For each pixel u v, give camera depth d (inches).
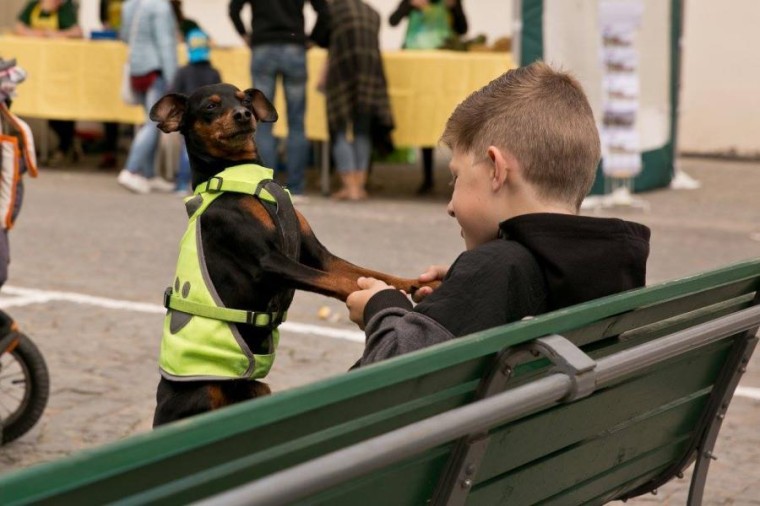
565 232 119.0
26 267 434.3
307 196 631.2
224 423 71.9
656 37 683.4
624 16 609.9
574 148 124.3
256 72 589.6
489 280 113.8
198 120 171.0
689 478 246.1
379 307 120.4
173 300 156.4
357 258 459.8
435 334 111.7
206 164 171.9
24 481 61.5
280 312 161.8
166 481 73.9
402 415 94.3
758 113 864.3
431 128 604.1
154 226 530.0
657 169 699.4
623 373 110.5
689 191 703.7
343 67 592.1
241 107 170.2
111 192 634.2
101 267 438.9
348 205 603.8
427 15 652.1
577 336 113.6
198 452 75.0
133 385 299.7
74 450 255.0
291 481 77.9
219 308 153.4
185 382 155.2
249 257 156.7
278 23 583.2
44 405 256.4
